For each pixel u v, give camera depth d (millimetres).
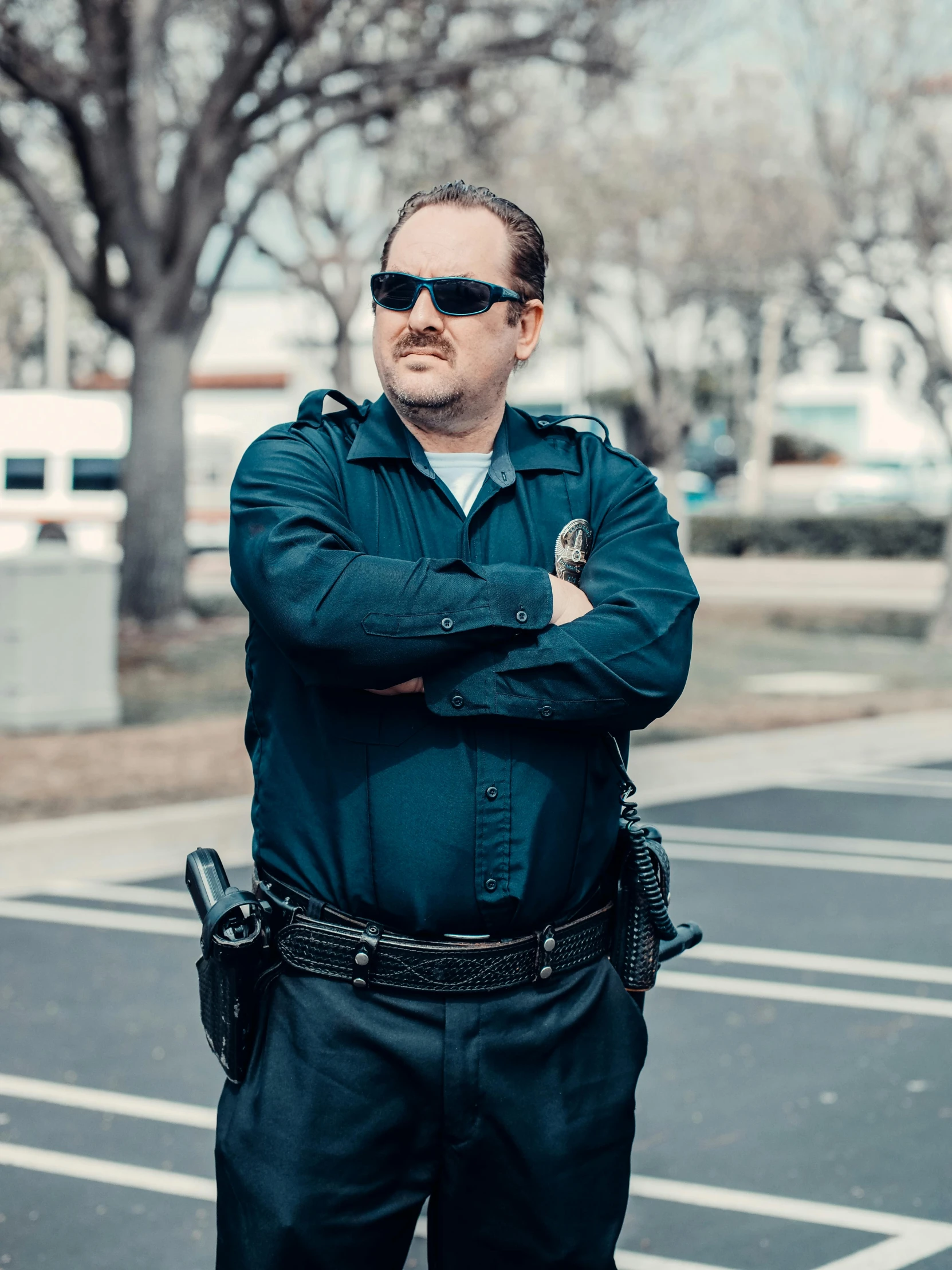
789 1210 4203
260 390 50562
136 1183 4359
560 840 2262
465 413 2309
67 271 18938
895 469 50625
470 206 2299
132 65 17469
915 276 19844
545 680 2197
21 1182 4355
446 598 2168
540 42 17406
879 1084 5160
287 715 2291
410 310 2264
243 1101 2266
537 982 2270
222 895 2299
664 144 24969
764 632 22781
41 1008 5910
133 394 19391
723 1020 5859
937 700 15094
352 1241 2232
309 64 19141
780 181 20406
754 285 21047
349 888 2221
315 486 2295
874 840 9219
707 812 10102
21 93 17625
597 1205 2332
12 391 28438
